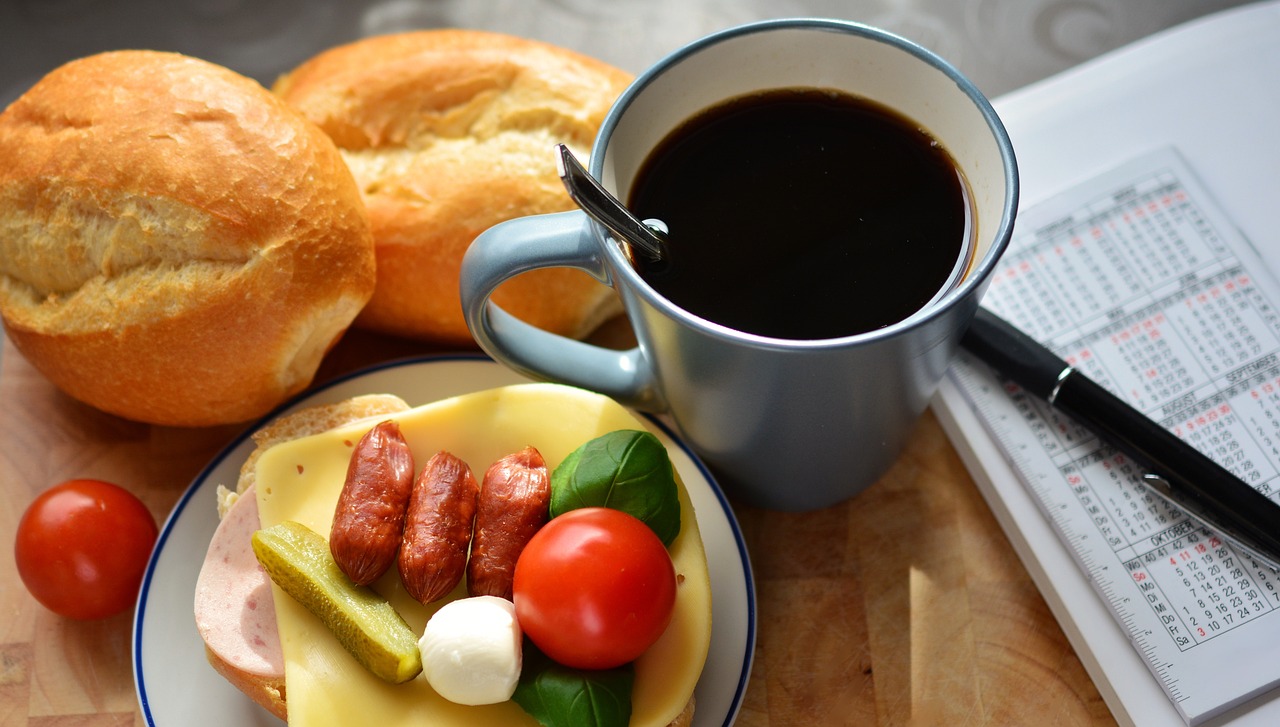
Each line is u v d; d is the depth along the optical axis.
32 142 0.40
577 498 0.36
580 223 0.34
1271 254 0.42
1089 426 0.40
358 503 0.36
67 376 0.40
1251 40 0.45
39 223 0.39
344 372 0.44
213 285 0.38
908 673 0.39
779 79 0.37
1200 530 0.39
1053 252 0.43
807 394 0.34
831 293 0.35
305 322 0.39
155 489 0.42
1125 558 0.38
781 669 0.39
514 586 0.34
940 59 0.35
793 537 0.41
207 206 0.38
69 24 0.53
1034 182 0.44
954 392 0.41
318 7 0.54
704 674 0.37
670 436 0.40
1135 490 0.39
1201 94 0.45
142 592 0.39
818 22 0.35
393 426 0.37
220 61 0.53
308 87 0.43
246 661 0.36
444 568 0.35
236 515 0.38
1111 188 0.43
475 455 0.38
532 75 0.42
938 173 0.36
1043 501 0.39
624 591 0.33
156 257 0.39
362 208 0.40
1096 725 0.38
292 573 0.35
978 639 0.39
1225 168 0.44
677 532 0.36
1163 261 0.42
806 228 0.36
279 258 0.38
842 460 0.38
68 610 0.39
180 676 0.38
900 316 0.34
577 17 0.53
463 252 0.41
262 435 0.40
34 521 0.39
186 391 0.40
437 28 0.53
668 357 0.35
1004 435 0.40
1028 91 0.46
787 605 0.40
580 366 0.39
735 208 0.36
